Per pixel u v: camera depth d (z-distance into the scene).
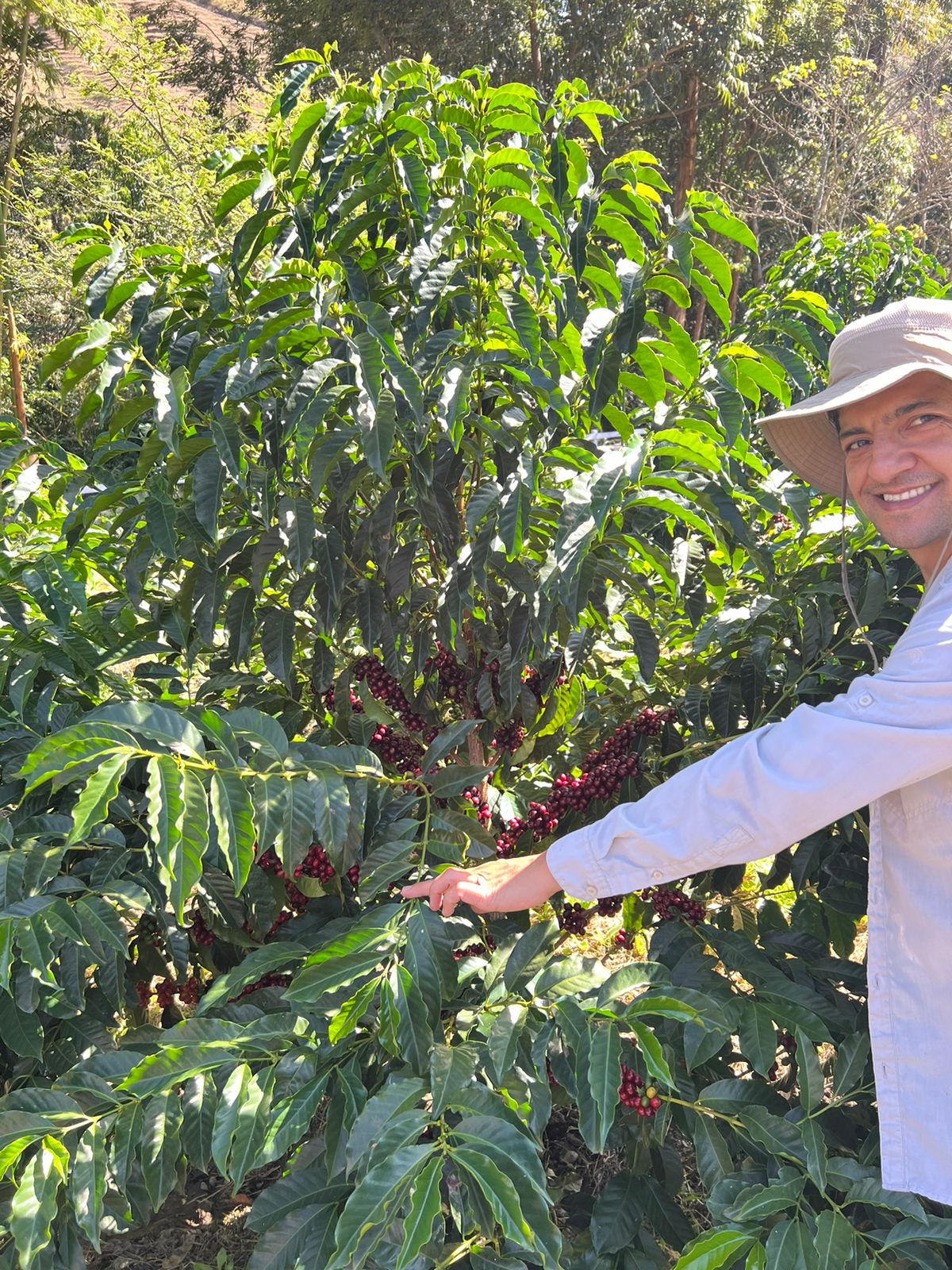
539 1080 1.39
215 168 1.74
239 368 1.59
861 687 1.18
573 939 3.11
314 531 1.73
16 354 12.59
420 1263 1.35
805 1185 1.48
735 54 15.90
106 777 1.22
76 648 1.94
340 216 1.79
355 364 1.52
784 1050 2.29
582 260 1.73
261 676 2.13
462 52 15.67
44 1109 1.37
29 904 1.47
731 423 1.66
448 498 1.79
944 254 14.41
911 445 1.32
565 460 1.70
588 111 1.80
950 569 1.24
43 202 14.52
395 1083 1.29
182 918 1.23
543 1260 1.11
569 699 2.09
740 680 1.94
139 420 1.94
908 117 14.66
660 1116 1.52
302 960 1.76
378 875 1.49
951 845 1.24
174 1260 2.06
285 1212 1.42
